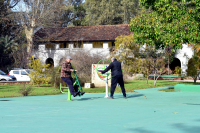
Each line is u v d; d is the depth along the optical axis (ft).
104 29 150.61
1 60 152.56
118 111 22.98
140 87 63.41
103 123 17.19
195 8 50.19
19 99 34.58
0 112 22.34
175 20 50.90
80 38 145.18
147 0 53.93
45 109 24.35
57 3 143.84
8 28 160.25
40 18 142.41
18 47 146.72
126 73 81.46
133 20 56.13
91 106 26.78
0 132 14.44
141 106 26.76
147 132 14.48
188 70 81.15
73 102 30.78
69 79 32.71
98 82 66.95
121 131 14.74
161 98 35.91
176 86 50.98
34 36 147.13
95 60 78.79
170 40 49.70
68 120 18.34
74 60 77.00
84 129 15.28
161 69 72.38
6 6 152.66
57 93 47.09
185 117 19.61
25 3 139.85
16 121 17.93
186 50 131.75
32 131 14.73
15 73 100.37
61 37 149.07
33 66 68.13
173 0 53.93
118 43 86.33
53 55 150.30
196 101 31.91
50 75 62.85
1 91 51.72
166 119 18.75
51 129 15.26
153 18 52.80
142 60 74.90
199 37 49.52
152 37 54.24
